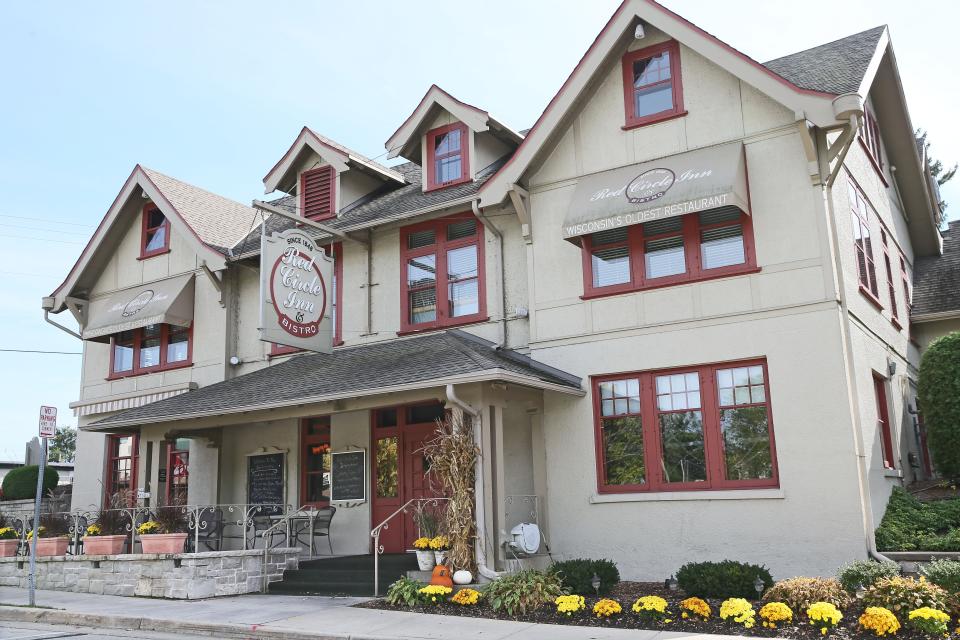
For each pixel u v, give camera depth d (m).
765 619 9.69
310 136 19.59
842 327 12.99
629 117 15.04
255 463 19.02
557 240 15.48
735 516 13.05
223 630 11.08
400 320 17.55
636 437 14.28
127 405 21.25
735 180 13.15
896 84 18.06
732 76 14.19
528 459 15.37
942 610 9.28
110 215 21.92
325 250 19.08
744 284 13.60
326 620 11.24
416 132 18.19
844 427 12.46
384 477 17.08
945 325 19.70
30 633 11.43
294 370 17.53
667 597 11.71
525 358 15.41
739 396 13.52
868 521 12.23
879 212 17.70
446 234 17.33
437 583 12.53
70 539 17.11
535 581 11.66
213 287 20.33
